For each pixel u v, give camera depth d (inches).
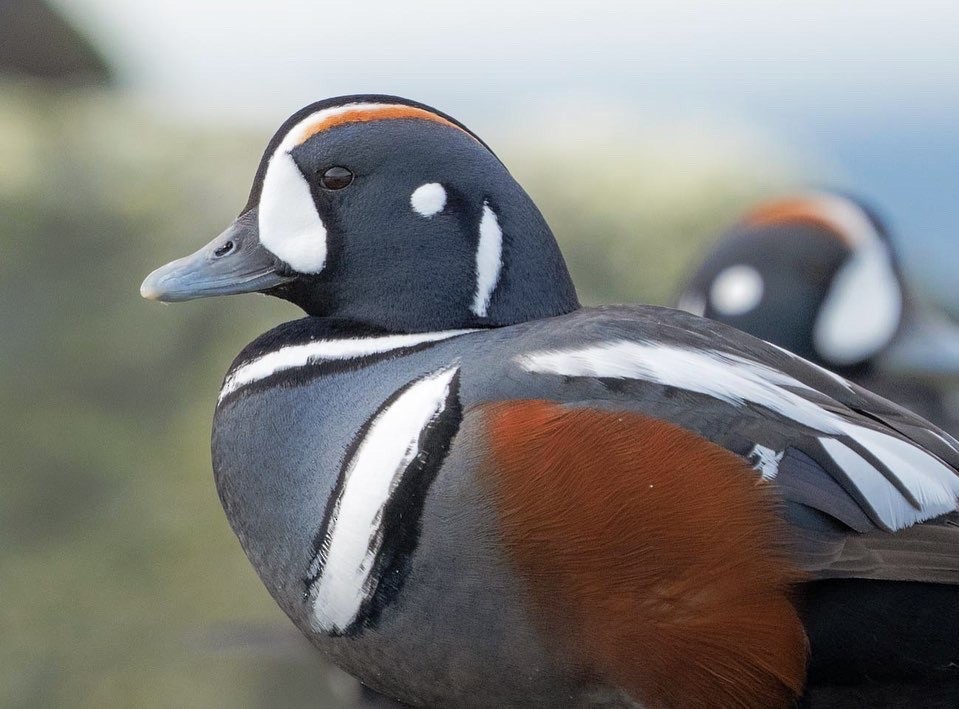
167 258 491.2
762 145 583.8
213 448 237.6
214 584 426.6
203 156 526.0
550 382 216.7
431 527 211.8
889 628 218.8
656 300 521.3
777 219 427.8
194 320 469.4
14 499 436.5
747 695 216.2
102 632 419.5
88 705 410.9
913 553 214.2
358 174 243.6
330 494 220.7
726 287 421.4
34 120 538.9
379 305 243.8
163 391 460.8
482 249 243.6
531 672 215.2
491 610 212.1
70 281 481.4
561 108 624.1
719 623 212.5
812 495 214.1
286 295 252.2
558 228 534.6
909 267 517.0
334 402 227.8
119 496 439.5
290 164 248.1
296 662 405.4
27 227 490.9
